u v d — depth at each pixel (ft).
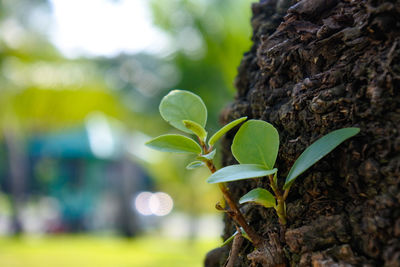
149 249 15.65
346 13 1.72
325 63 1.77
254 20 2.30
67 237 22.66
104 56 21.83
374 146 1.52
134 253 13.98
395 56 1.52
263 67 2.01
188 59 12.97
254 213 1.99
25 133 25.00
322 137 1.58
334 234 1.55
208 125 12.98
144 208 30.12
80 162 26.81
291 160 1.78
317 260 1.53
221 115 2.52
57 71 21.18
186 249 15.79
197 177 21.52
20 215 23.59
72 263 11.37
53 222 25.39
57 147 25.63
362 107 1.57
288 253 1.66
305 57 1.82
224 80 12.80
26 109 21.03
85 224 27.14
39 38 20.75
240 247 1.92
